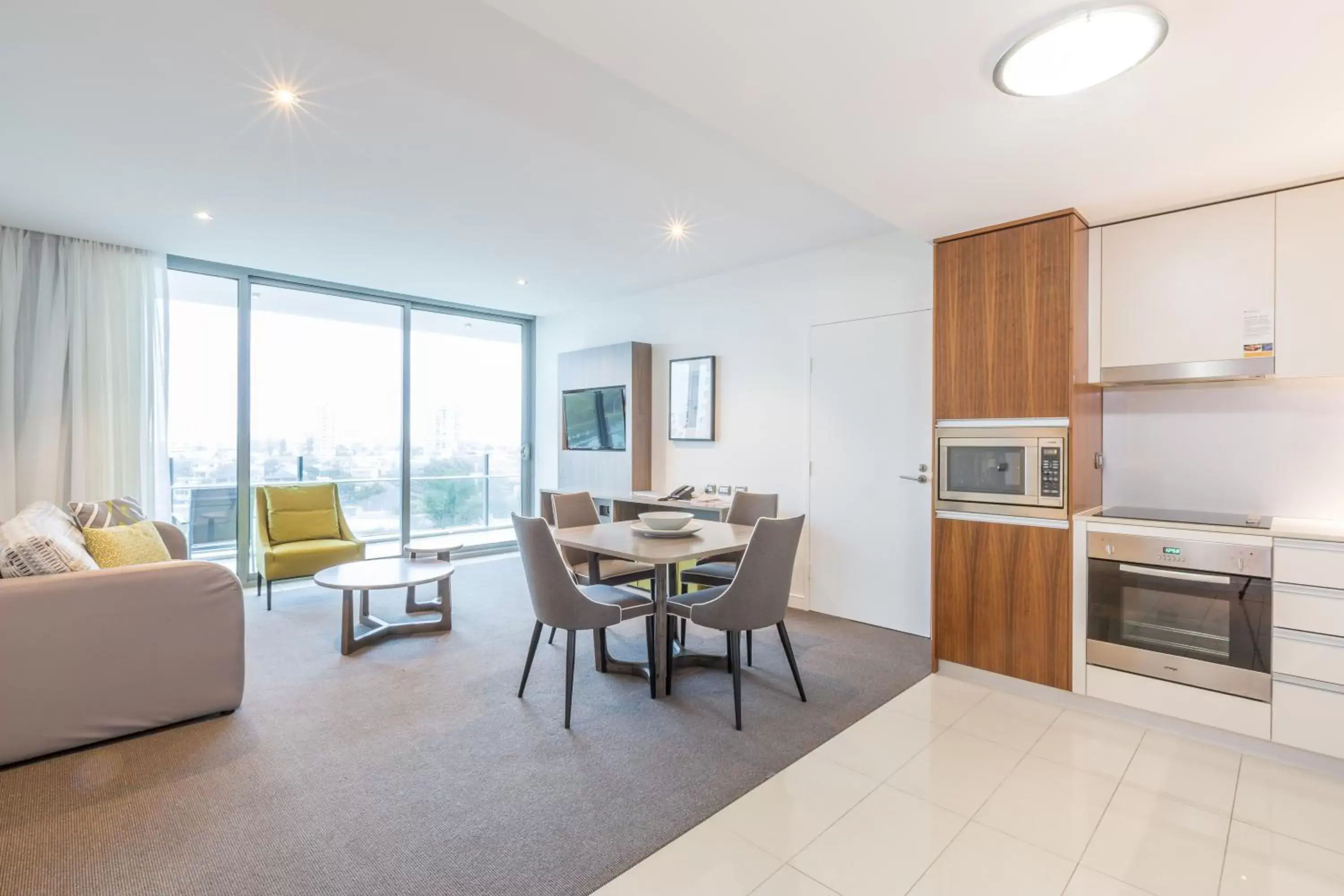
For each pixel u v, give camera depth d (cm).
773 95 187
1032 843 186
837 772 225
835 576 420
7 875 168
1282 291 248
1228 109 192
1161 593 254
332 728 257
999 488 295
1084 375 287
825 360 424
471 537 637
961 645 309
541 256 445
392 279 512
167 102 238
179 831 188
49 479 390
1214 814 200
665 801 206
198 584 256
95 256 409
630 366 530
